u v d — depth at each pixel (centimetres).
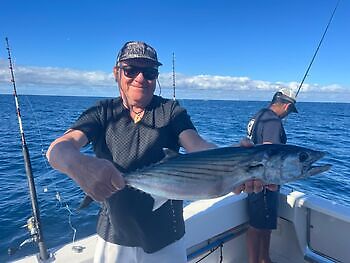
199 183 205
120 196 218
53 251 254
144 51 210
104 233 230
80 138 209
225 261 355
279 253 370
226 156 204
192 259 309
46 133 1827
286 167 202
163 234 223
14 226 598
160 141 219
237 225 346
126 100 221
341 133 2261
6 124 2358
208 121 3178
